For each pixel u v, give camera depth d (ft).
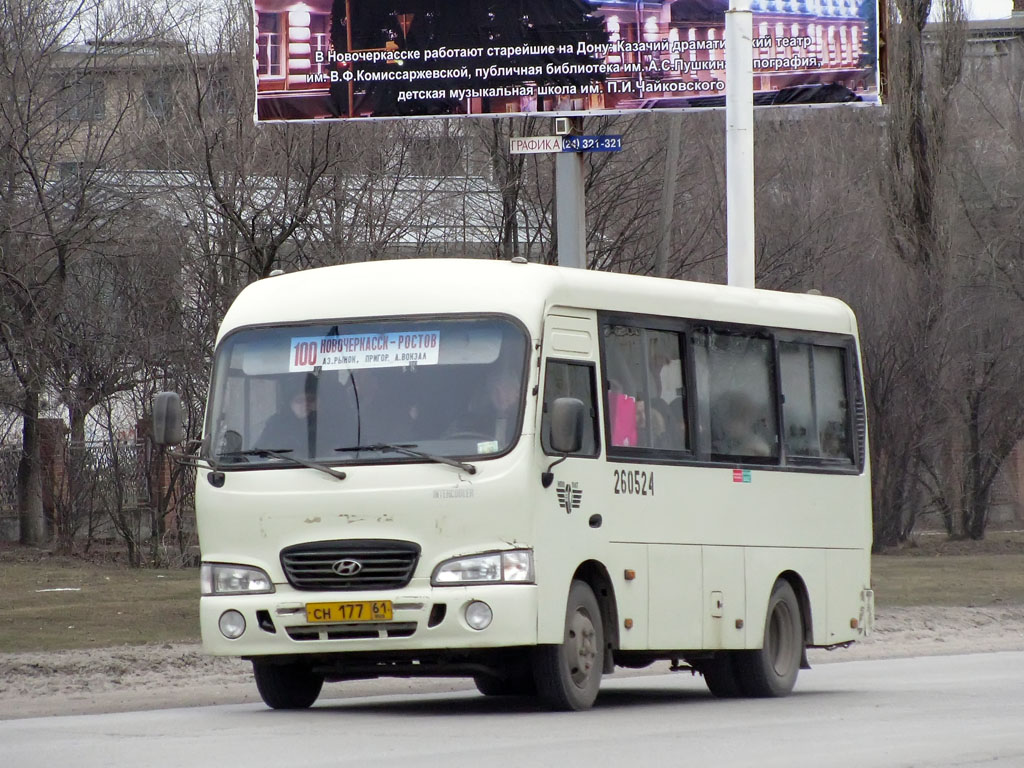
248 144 241.55
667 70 214.07
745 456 135.64
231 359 118.73
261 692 123.03
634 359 124.47
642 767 83.30
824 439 146.72
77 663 151.43
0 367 282.77
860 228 340.59
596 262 263.29
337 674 118.01
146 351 267.39
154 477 274.77
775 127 338.95
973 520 368.89
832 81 214.90
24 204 275.80
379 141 251.39
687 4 214.07
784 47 215.31
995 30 494.59
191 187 247.70
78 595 213.66
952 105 360.89
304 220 241.55
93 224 273.54
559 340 116.57
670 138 245.86
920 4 342.23
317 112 219.00
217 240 253.24
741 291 138.51
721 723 108.88
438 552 110.93
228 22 252.42
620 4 214.48
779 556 138.72
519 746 93.15
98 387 278.67
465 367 113.70
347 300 117.29
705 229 277.03
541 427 112.98
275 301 119.34
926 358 342.64
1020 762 87.04
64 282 276.41
